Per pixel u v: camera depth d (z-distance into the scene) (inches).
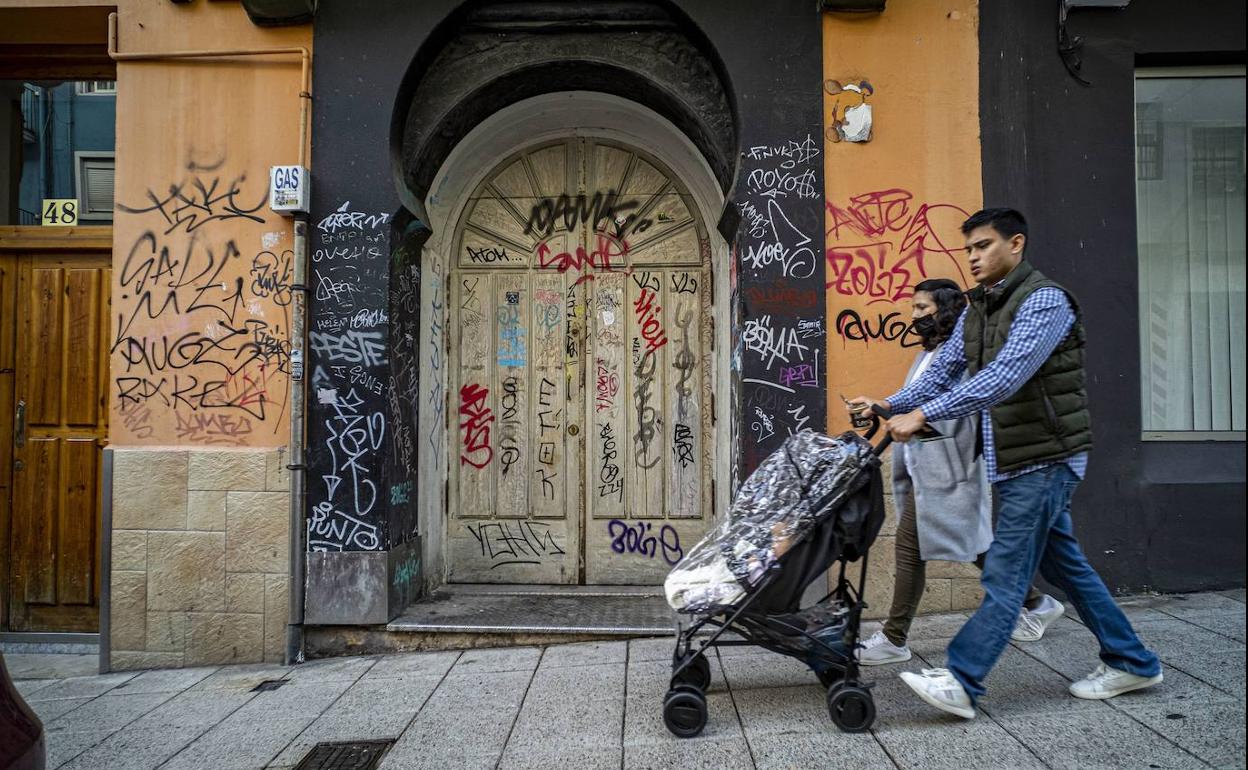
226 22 177.2
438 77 182.1
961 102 172.6
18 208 202.8
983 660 110.8
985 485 129.0
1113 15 173.9
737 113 173.0
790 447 119.4
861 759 103.4
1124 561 169.5
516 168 207.6
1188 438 179.6
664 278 205.8
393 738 123.1
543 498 204.4
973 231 117.5
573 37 181.3
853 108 172.1
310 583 168.9
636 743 112.4
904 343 170.1
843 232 171.2
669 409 204.1
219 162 175.6
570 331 205.9
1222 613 154.3
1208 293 182.7
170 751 123.9
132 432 173.8
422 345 193.2
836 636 114.6
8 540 191.9
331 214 173.3
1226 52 174.9
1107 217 172.4
